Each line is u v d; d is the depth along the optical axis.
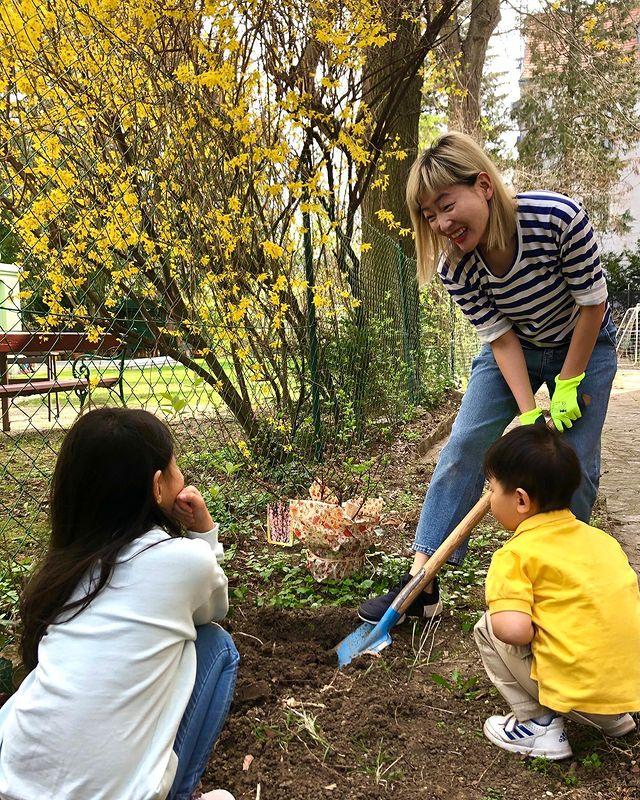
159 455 1.77
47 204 3.46
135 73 3.67
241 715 2.23
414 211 2.60
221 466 4.28
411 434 6.80
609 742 2.12
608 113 15.85
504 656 2.09
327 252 5.53
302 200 4.59
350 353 5.83
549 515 2.10
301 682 2.44
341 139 4.59
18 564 3.20
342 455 5.16
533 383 2.91
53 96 3.57
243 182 4.37
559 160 18.66
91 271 4.00
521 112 19.81
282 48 4.51
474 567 3.43
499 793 1.92
